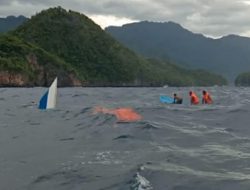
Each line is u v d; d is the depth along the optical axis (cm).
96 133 1585
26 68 19050
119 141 1390
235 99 4444
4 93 7475
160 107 2553
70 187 880
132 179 889
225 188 823
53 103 2344
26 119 2228
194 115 2173
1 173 1026
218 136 1495
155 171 943
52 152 1259
